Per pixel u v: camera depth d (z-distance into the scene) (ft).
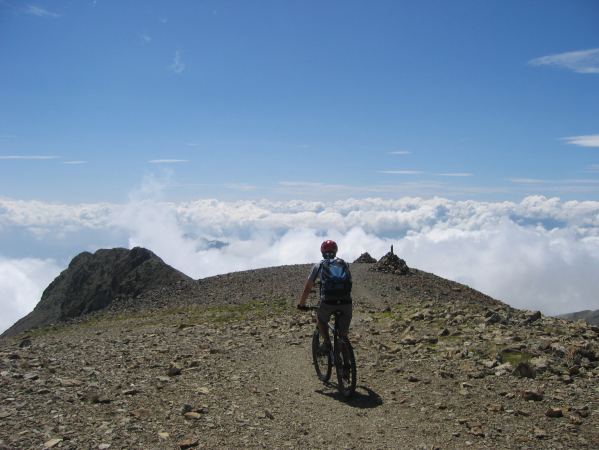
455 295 159.02
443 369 35.88
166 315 147.43
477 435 24.30
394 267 182.39
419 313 62.08
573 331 44.96
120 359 42.86
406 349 43.37
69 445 22.31
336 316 33.24
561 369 33.32
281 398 31.27
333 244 34.30
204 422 26.16
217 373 37.45
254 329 66.49
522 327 47.98
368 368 38.29
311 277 33.65
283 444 23.73
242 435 24.64
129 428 24.71
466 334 46.37
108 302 232.12
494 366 35.47
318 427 26.14
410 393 31.35
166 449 22.54
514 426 25.17
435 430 25.29
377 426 26.21
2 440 22.57
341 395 31.83
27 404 27.91
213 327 74.69
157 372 37.52
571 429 24.41
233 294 165.48
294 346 49.85
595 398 28.25
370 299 129.90
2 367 37.81
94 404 28.48
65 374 36.04
